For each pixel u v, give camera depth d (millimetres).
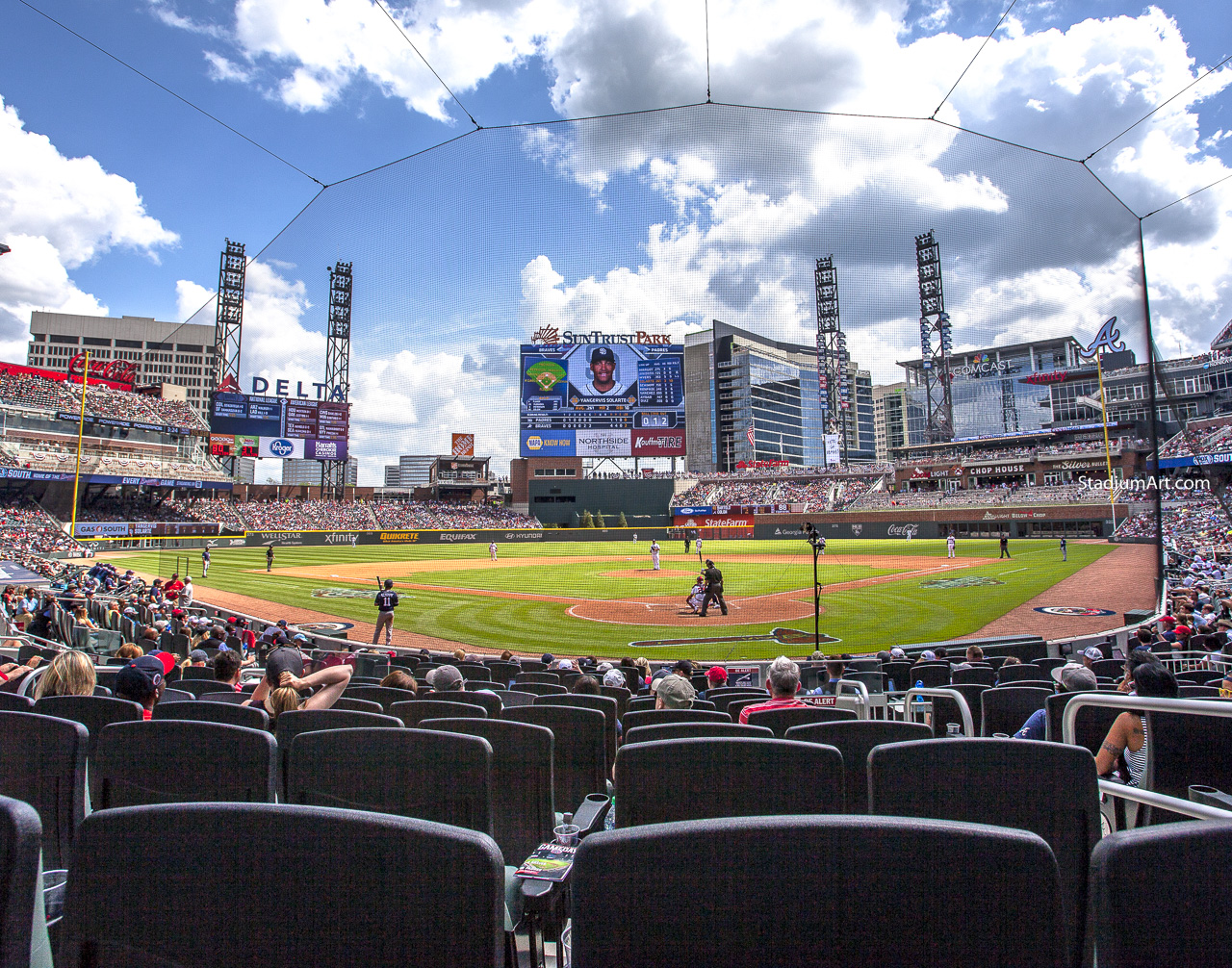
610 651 13000
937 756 1850
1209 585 16688
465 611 18406
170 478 48625
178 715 3311
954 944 1008
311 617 17844
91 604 15398
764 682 9445
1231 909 1012
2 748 2121
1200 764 3066
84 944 1117
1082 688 4504
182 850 1111
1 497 44531
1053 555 29047
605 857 1015
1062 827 1830
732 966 1006
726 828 1023
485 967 1026
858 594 19578
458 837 1051
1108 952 982
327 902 1080
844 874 1017
